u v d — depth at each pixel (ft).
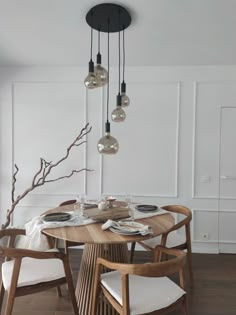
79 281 7.05
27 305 7.08
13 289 5.32
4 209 11.02
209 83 10.50
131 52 9.59
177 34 8.48
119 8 7.11
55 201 10.98
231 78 10.41
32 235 6.38
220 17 7.62
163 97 10.66
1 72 10.85
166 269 4.61
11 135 10.93
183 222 7.49
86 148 10.87
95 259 6.60
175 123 10.66
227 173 10.61
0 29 8.32
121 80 10.73
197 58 9.96
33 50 9.56
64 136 10.90
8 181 11.00
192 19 7.72
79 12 7.46
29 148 10.96
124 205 8.45
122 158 10.84
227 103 10.47
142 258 10.12
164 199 10.80
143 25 8.00
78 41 8.95
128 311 4.58
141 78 10.65
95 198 10.88
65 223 6.54
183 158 10.69
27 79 10.85
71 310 6.89
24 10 7.42
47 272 5.87
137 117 10.74
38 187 11.01
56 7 7.25
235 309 6.98
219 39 8.74
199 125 10.59
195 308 7.00
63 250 10.67
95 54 9.77
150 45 9.14
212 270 9.18
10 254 5.22
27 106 10.90
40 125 10.90
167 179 10.77
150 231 5.89
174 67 10.56
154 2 6.99
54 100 10.86
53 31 8.41
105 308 6.20
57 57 10.03
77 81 10.80
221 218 10.71
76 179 10.95
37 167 10.99
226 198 10.62
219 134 10.55
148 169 10.79
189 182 10.71
